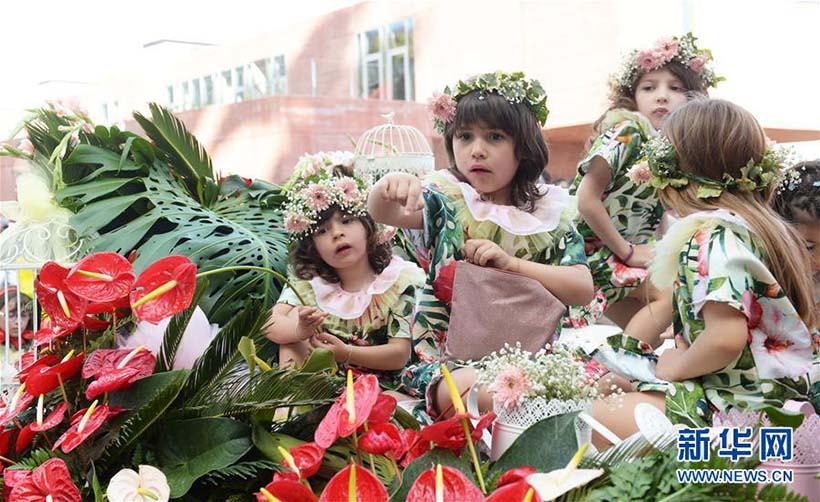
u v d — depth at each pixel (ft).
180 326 5.95
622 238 10.07
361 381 4.81
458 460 4.72
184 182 11.81
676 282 6.69
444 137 7.86
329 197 8.26
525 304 6.84
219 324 9.31
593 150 10.02
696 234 6.53
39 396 5.56
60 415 5.51
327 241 8.28
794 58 20.80
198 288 5.95
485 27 22.91
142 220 9.98
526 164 7.53
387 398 5.01
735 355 6.22
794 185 7.79
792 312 6.33
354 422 4.58
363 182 8.75
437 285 7.23
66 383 5.79
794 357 6.37
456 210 7.41
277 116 22.70
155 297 5.40
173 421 5.60
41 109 10.70
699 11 20.43
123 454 5.58
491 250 6.97
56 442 5.38
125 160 10.77
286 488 4.38
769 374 6.30
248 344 5.66
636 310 10.84
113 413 5.51
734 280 6.18
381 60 25.16
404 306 8.29
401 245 9.52
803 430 5.47
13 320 9.48
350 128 23.11
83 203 9.91
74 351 5.88
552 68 21.71
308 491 4.40
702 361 6.29
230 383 5.76
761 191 6.82
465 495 4.09
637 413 5.58
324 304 8.32
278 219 11.07
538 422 4.87
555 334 7.09
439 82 24.27
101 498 5.05
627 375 6.63
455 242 7.36
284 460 4.70
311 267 8.57
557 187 7.82
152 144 11.25
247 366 5.95
